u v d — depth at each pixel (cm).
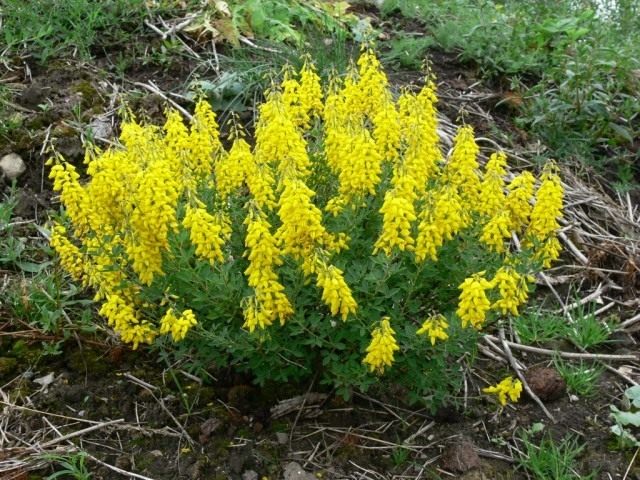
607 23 200
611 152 168
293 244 88
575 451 99
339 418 103
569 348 121
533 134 166
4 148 141
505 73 181
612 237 144
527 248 99
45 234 127
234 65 164
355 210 95
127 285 96
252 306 86
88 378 107
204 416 102
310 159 103
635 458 101
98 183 92
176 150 102
